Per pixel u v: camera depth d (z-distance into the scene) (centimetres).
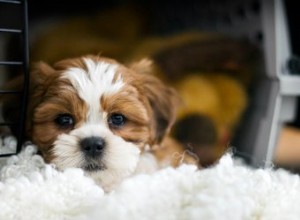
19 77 55
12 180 44
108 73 52
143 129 53
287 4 80
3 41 72
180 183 39
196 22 84
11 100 53
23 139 51
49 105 50
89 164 49
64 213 41
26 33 48
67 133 50
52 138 50
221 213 36
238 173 41
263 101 72
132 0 90
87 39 83
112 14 88
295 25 81
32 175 44
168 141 61
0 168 49
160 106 57
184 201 37
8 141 52
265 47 72
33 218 40
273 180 43
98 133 49
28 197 41
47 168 45
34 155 49
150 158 54
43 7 85
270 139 70
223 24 80
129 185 39
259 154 71
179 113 71
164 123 58
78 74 51
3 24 72
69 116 50
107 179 50
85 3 88
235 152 67
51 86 51
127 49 80
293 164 71
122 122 51
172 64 77
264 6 72
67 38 83
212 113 73
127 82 52
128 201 37
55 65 54
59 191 42
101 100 50
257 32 74
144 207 37
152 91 57
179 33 83
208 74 76
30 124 51
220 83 75
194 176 41
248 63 74
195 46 78
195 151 70
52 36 83
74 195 42
